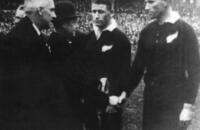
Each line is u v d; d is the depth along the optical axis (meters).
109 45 3.77
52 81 3.31
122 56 3.78
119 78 3.77
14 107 3.17
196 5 5.21
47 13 3.50
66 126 3.30
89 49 3.81
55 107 3.28
